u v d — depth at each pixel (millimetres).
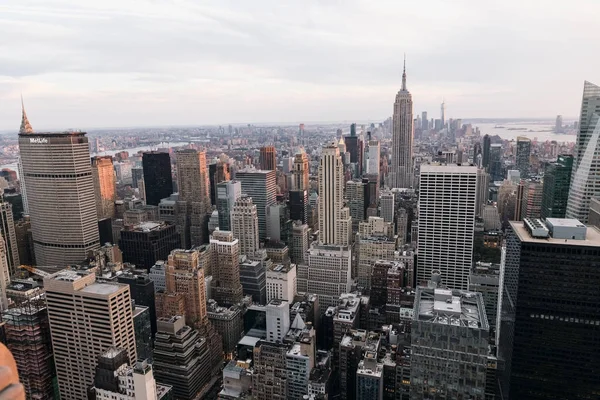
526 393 199500
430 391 163375
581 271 180250
